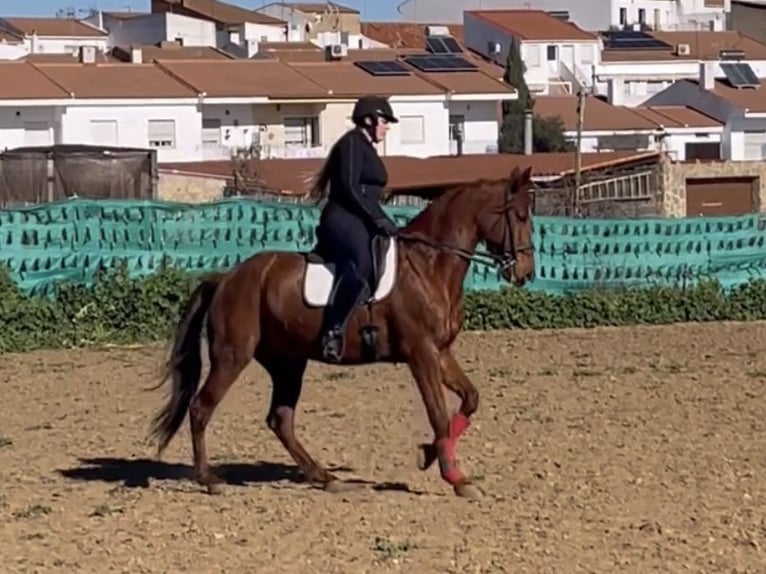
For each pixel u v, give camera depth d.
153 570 9.64
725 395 17.09
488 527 10.66
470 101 65.88
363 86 63.84
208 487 12.09
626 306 26.50
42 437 15.09
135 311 23.97
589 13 117.50
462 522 10.83
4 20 95.06
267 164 46.03
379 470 13.09
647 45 93.50
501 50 90.12
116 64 63.22
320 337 11.68
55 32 92.69
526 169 12.03
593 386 18.02
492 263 12.01
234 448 14.33
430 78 66.44
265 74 63.72
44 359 21.78
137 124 59.03
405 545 10.10
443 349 11.94
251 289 11.92
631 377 18.86
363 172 11.61
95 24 99.50
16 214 23.83
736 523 10.62
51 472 13.23
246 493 12.13
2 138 57.06
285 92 61.59
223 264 25.25
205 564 9.76
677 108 74.38
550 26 91.38
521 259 11.82
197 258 25.06
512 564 9.59
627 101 81.94
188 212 24.98
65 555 10.11
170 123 59.59
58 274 24.09
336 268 11.70
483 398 17.05
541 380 18.66
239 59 69.88
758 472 12.52
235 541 10.40
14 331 23.17
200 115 60.03
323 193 11.92
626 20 117.81
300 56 74.88
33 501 11.95
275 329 11.83
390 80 65.31
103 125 58.56
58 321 23.52
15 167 33.88
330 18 104.12
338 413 16.11
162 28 91.38
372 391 17.81
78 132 58.06
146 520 11.15
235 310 11.95
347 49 77.00
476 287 26.31
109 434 15.23
